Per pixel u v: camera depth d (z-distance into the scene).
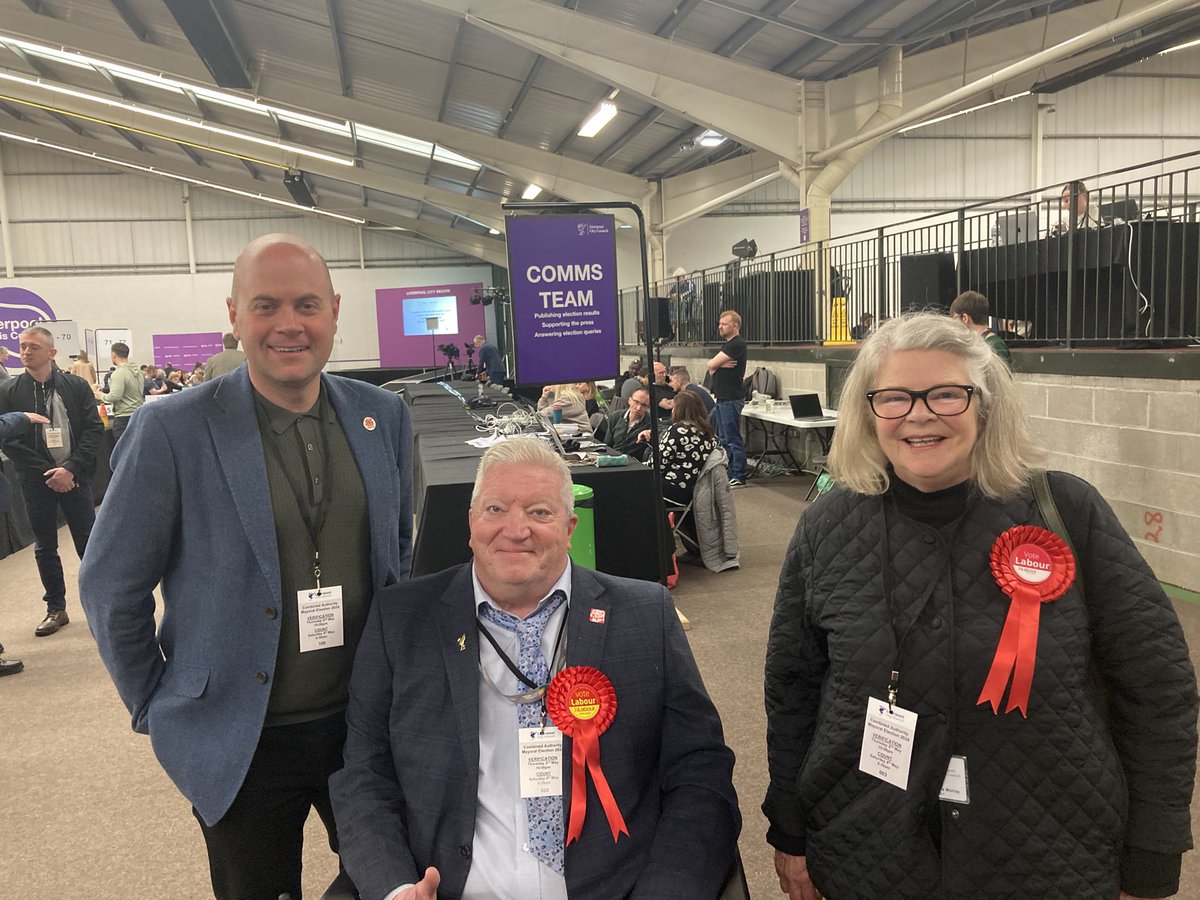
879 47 8.55
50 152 19.70
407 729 1.31
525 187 15.15
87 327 20.08
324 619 1.39
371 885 1.19
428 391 8.38
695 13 8.10
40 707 3.29
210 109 12.99
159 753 1.33
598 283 3.51
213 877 1.43
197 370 15.89
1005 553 1.07
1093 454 4.47
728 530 4.82
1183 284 4.13
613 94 10.02
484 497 1.33
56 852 2.29
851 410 1.19
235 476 1.33
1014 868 1.05
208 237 20.75
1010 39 8.93
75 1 9.32
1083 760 1.04
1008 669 1.05
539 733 1.28
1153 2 8.02
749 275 10.16
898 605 1.12
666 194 14.94
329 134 13.38
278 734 1.38
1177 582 4.01
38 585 5.11
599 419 6.78
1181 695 1.04
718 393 7.64
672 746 1.36
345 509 1.42
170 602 1.36
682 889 1.20
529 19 8.18
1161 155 16.42
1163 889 1.06
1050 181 16.41
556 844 1.26
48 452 4.06
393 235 22.14
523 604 1.36
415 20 8.39
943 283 6.06
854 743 1.14
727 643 3.67
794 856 1.30
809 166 9.54
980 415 1.12
